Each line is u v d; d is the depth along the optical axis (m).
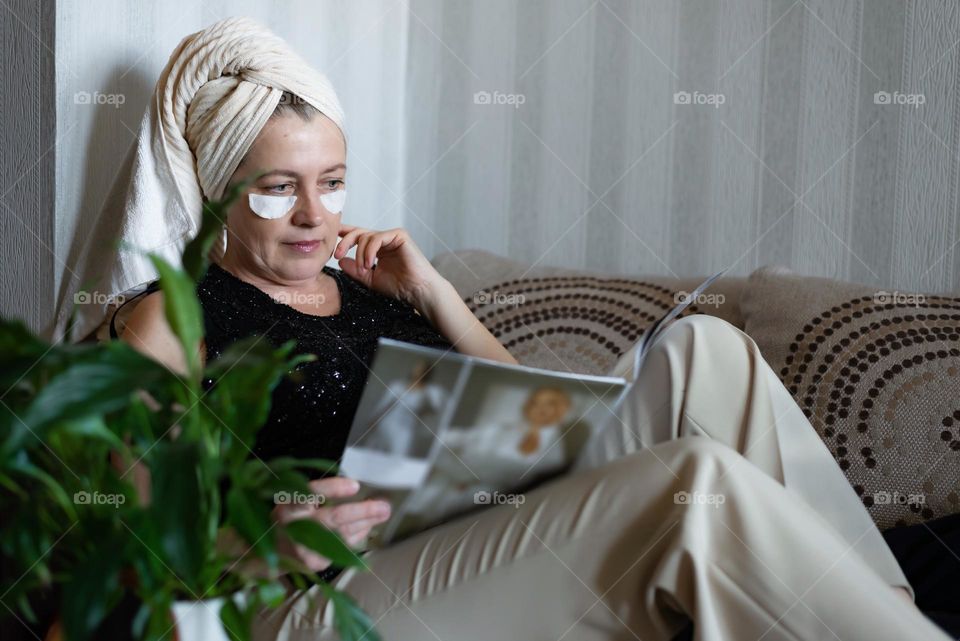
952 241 1.82
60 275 1.54
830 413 1.53
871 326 1.58
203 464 0.79
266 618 1.19
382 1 2.18
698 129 2.03
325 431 1.38
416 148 2.30
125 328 1.31
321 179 1.44
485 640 1.09
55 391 0.70
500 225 2.24
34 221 1.56
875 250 1.89
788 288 1.69
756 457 1.23
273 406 1.35
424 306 1.60
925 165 1.83
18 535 0.80
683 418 1.27
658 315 1.76
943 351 1.52
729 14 1.98
